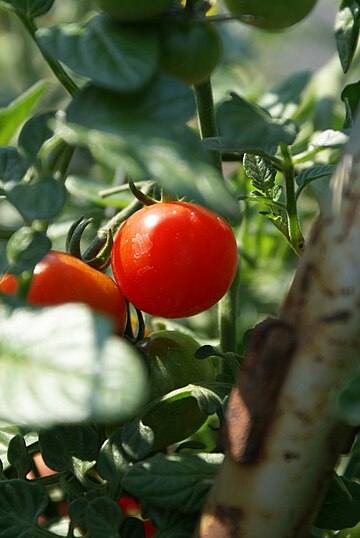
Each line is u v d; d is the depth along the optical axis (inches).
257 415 11.5
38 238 12.4
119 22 12.0
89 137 11.4
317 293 11.3
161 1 11.9
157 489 12.5
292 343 11.4
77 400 10.4
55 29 11.9
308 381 11.4
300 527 11.8
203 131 14.6
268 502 11.6
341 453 12.3
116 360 10.5
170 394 13.7
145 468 12.6
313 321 11.3
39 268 13.5
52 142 12.6
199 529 12.0
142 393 10.4
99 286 13.7
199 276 13.6
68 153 13.4
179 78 12.5
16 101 15.0
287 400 11.4
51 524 13.5
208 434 17.1
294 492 11.6
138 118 11.5
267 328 11.5
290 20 12.7
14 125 15.6
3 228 14.0
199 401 13.4
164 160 11.2
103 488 13.4
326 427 11.4
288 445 11.5
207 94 14.4
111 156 11.3
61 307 11.0
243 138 11.7
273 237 21.0
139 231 13.7
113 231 15.2
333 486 12.5
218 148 12.1
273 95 19.3
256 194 14.5
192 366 14.5
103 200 18.3
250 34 33.1
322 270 11.3
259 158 14.4
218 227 13.8
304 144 20.1
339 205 11.3
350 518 13.0
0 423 14.4
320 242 11.3
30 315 11.1
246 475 11.6
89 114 11.6
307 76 19.4
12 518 12.9
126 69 11.5
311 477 11.6
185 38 12.2
